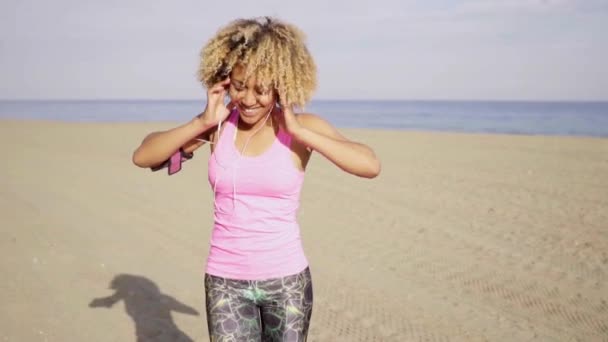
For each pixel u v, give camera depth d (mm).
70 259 6359
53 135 23547
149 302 5152
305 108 2395
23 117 64375
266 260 2436
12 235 7289
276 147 2404
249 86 2295
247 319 2502
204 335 4484
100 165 14141
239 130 2498
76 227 7816
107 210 8961
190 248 6949
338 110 103062
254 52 2250
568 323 4730
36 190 10586
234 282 2479
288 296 2469
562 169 13250
